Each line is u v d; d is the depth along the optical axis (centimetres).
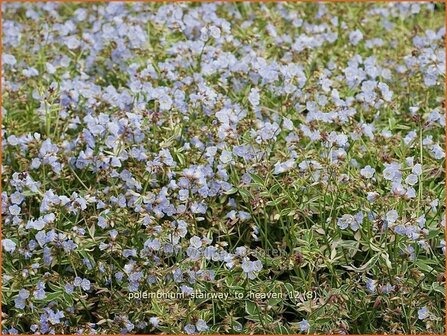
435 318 401
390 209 422
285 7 675
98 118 488
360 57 574
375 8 695
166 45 600
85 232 453
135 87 520
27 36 650
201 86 499
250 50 571
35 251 439
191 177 432
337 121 475
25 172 457
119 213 438
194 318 406
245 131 473
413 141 467
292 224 432
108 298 422
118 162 457
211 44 585
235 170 454
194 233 435
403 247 414
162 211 446
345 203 439
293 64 529
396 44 650
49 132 518
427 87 557
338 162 445
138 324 420
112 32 607
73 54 594
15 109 556
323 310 402
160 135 486
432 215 445
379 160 475
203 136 480
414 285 411
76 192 482
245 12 689
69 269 448
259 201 431
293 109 512
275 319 421
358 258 445
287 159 454
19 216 471
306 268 446
